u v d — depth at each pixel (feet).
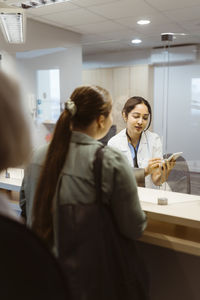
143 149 4.58
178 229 3.88
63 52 5.40
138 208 2.90
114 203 2.78
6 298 1.22
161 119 4.48
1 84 1.48
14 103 1.51
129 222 2.83
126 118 4.61
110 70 4.92
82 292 2.52
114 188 2.73
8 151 1.50
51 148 2.88
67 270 2.57
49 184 2.78
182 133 4.37
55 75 5.36
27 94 1.73
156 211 3.58
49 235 2.79
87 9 10.50
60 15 11.21
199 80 4.15
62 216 2.69
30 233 1.27
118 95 4.72
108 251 2.70
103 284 2.60
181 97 4.34
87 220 2.62
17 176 5.45
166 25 13.21
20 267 1.23
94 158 2.72
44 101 5.21
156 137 4.53
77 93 2.98
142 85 4.53
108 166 2.69
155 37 4.30
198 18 11.97
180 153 4.36
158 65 4.42
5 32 7.27
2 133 1.46
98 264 2.59
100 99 2.93
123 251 2.86
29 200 3.18
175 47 4.26
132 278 2.82
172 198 4.08
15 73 1.66
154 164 4.37
